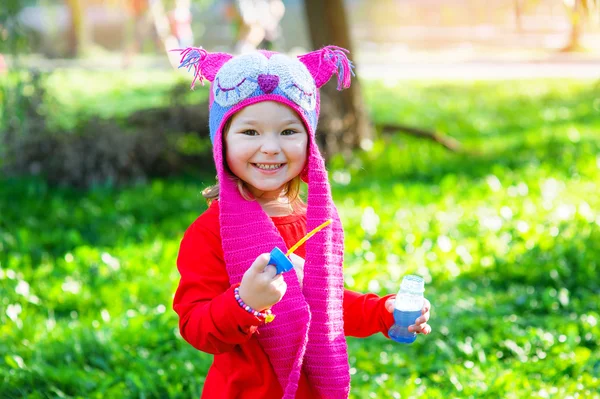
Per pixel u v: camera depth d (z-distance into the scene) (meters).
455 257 6.82
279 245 2.79
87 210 8.46
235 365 2.80
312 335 2.79
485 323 5.47
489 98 16.98
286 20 30.61
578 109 15.15
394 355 5.03
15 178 9.45
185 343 5.13
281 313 2.73
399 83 19.42
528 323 5.55
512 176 9.58
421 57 26.25
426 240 7.23
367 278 6.32
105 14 29.72
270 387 2.77
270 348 2.74
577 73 20.81
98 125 9.79
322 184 2.85
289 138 2.79
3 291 5.99
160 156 9.80
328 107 10.38
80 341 5.10
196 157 10.12
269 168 2.79
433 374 4.88
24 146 9.45
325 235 2.83
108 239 7.59
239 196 2.82
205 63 2.97
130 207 8.57
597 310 5.75
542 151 10.94
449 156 10.94
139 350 5.05
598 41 27.34
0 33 8.53
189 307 2.75
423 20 32.25
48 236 7.61
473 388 4.52
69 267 6.68
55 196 9.09
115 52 27.84
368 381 4.70
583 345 5.23
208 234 2.86
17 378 4.65
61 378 4.64
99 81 19.31
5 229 8.00
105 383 4.54
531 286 6.30
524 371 4.78
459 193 8.92
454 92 17.97
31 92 9.68
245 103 2.76
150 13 23.22
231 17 17.66
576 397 4.40
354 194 8.91
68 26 26.30
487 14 31.48
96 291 6.16
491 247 6.98
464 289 6.29
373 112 14.98
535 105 15.91
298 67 2.84
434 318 5.53
